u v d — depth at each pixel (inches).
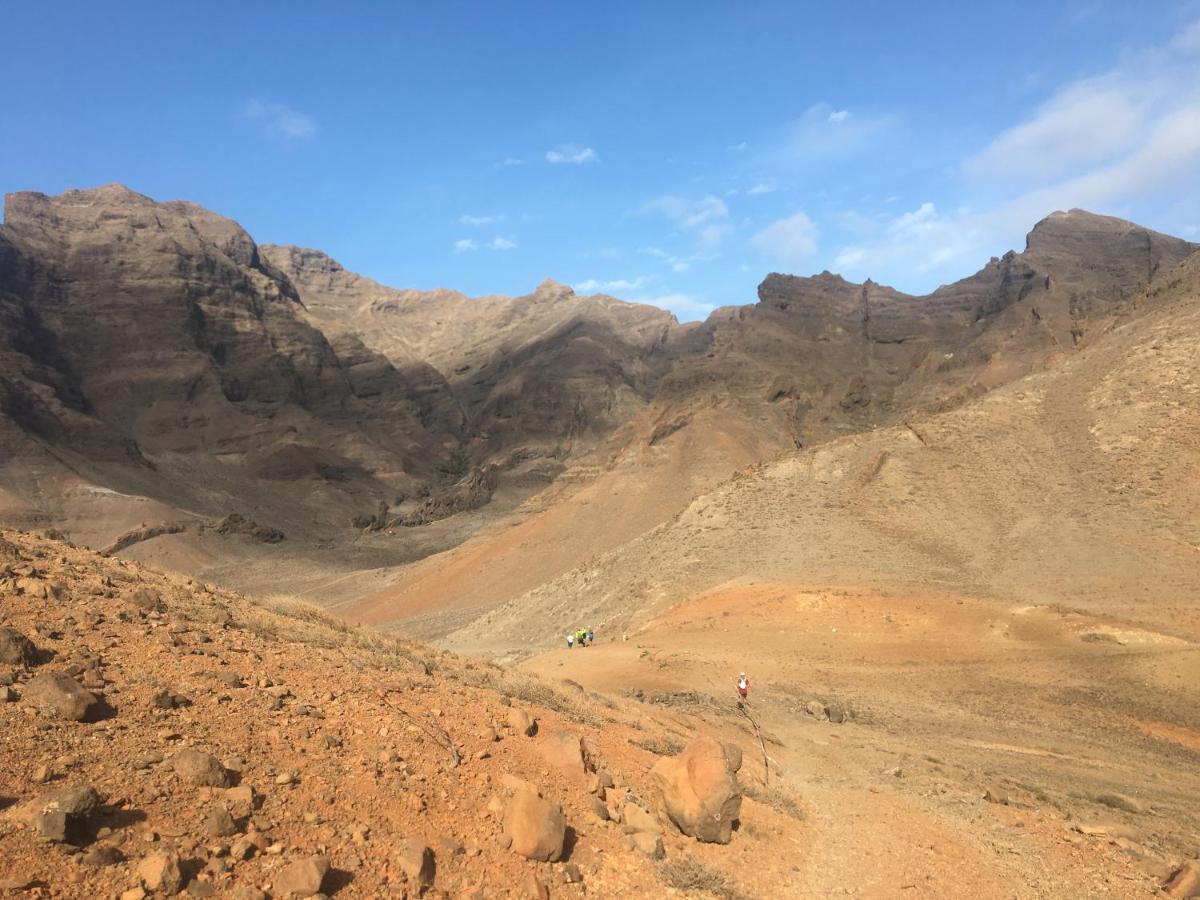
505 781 374.0
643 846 371.6
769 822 479.8
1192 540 2091.5
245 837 267.0
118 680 369.1
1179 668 1390.3
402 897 269.1
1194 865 486.3
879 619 1856.5
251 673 432.8
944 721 1242.0
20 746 279.4
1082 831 615.5
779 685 1419.8
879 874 433.1
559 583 3425.2
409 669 573.0
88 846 236.4
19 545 609.6
